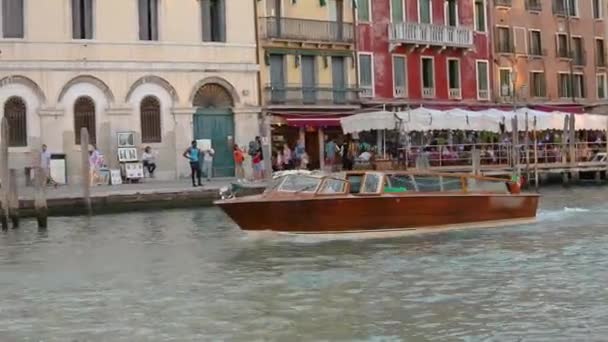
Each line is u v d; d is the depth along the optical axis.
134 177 34.97
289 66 40.97
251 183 28.33
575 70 53.56
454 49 47.03
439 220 21.67
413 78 45.44
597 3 55.09
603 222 23.23
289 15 41.19
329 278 15.27
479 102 47.97
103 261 17.94
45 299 13.95
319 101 41.59
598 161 41.06
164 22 37.22
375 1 44.19
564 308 12.44
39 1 34.88
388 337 11.13
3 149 23.98
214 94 38.41
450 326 11.60
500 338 10.94
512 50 50.09
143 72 36.56
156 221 25.64
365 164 37.47
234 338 11.22
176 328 11.81
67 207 27.34
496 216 22.66
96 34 35.84
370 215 20.78
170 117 37.12
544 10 52.12
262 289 14.38
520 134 42.75
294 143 41.12
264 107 39.47
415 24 45.06
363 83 43.59
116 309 13.09
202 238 21.34
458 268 16.05
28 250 19.77
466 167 37.09
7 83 34.31
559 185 40.38
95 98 35.72
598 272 15.22
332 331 11.46
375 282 14.79
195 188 30.44
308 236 20.55
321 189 20.56
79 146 35.31
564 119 40.00
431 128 36.09
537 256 17.28
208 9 38.41
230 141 38.66
